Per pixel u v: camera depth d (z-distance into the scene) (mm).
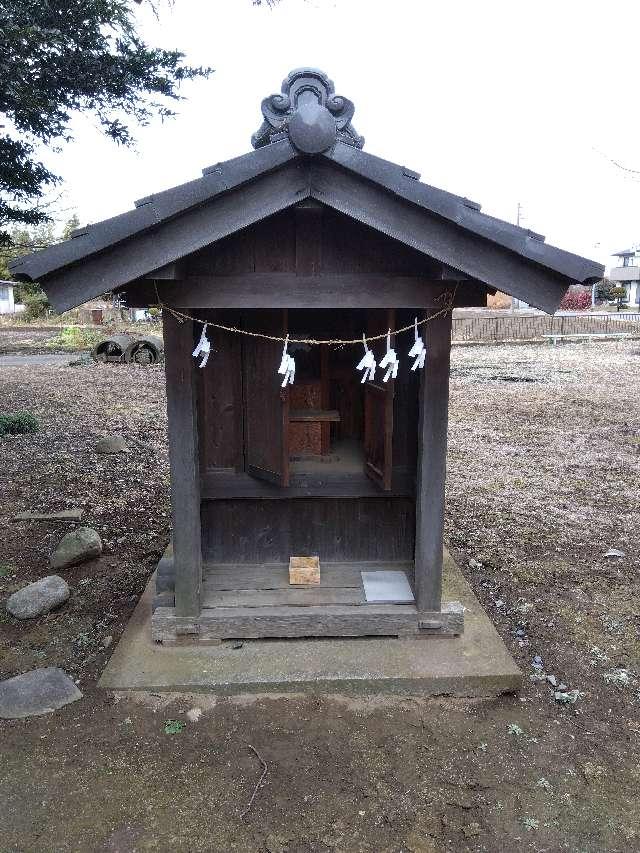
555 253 2805
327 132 2758
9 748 2965
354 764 2869
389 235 2943
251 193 2893
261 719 3143
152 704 3238
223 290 3145
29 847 2457
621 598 4488
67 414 11039
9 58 6031
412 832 2527
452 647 3576
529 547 5383
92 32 6656
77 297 2861
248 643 3600
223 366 3867
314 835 2512
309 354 4281
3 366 17922
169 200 2764
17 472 7484
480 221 2842
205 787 2740
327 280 3156
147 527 5777
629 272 53625
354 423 4602
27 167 7926
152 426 10086
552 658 3746
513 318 27188
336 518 4129
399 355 3896
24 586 4633
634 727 3148
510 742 3023
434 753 2945
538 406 11875
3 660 3701
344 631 3613
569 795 2717
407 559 4180
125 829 2537
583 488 7016
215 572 4051
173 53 7207
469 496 6746
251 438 3861
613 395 12945
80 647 3820
